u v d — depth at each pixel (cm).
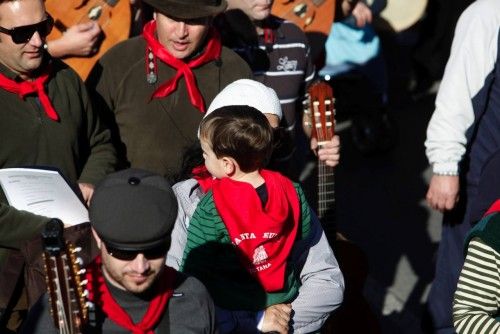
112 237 622
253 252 768
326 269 834
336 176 1670
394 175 1672
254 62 1129
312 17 1245
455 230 1055
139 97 997
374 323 1046
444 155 1031
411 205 1577
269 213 766
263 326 795
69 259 625
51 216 844
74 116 908
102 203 629
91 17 1111
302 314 817
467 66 1020
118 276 634
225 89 884
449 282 1064
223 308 791
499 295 761
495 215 766
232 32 1125
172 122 999
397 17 1620
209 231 772
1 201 859
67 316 621
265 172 788
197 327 662
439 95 1039
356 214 1552
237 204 762
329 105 996
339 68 1634
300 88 1153
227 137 764
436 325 1073
